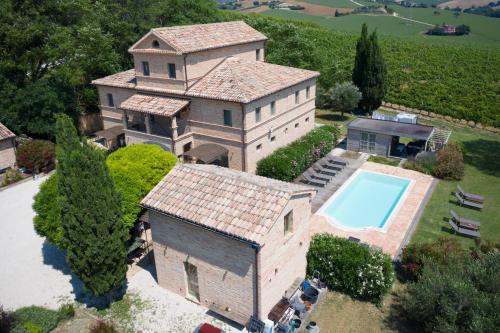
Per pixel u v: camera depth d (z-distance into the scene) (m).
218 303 19.91
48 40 43.91
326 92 55.28
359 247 21.56
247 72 35.31
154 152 25.66
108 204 18.73
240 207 18.33
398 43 105.06
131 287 22.28
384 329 19.03
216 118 33.12
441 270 19.81
